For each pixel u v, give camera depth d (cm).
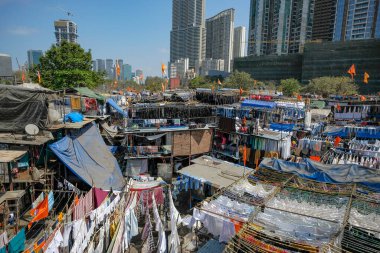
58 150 1861
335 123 3412
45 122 1934
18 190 1584
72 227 1248
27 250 1153
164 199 2116
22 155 1642
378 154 2125
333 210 1306
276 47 14150
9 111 1886
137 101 4150
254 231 1145
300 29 13662
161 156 2775
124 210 1594
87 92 3212
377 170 1736
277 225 1198
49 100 2005
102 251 1342
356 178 1712
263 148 2684
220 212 1363
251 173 1952
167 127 2877
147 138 2727
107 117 3500
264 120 3256
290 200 1445
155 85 9744
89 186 1977
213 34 17575
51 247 1112
